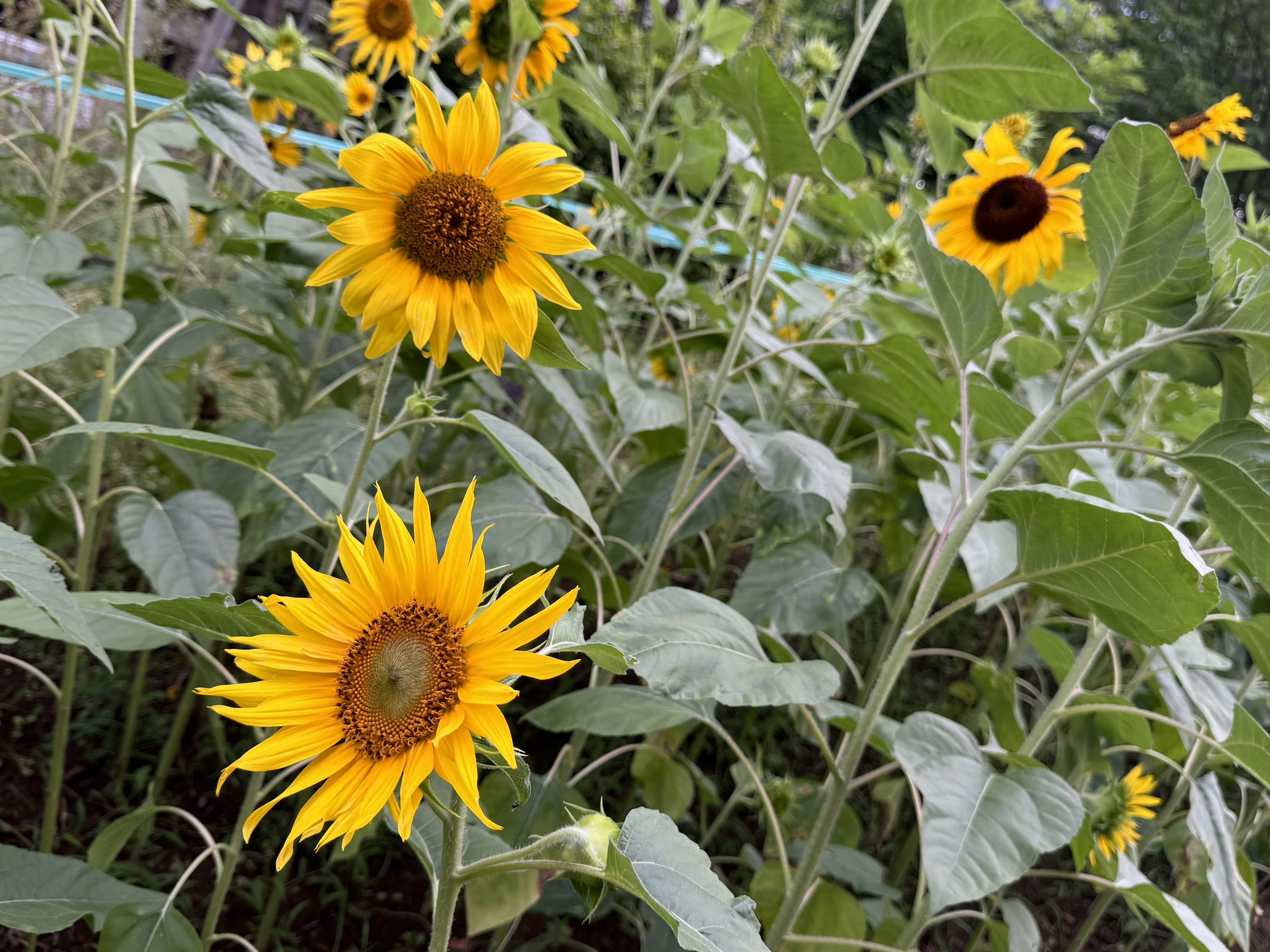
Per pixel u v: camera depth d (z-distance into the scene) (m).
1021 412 0.72
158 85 0.92
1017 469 0.94
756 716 1.22
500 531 0.76
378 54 1.10
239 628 0.46
